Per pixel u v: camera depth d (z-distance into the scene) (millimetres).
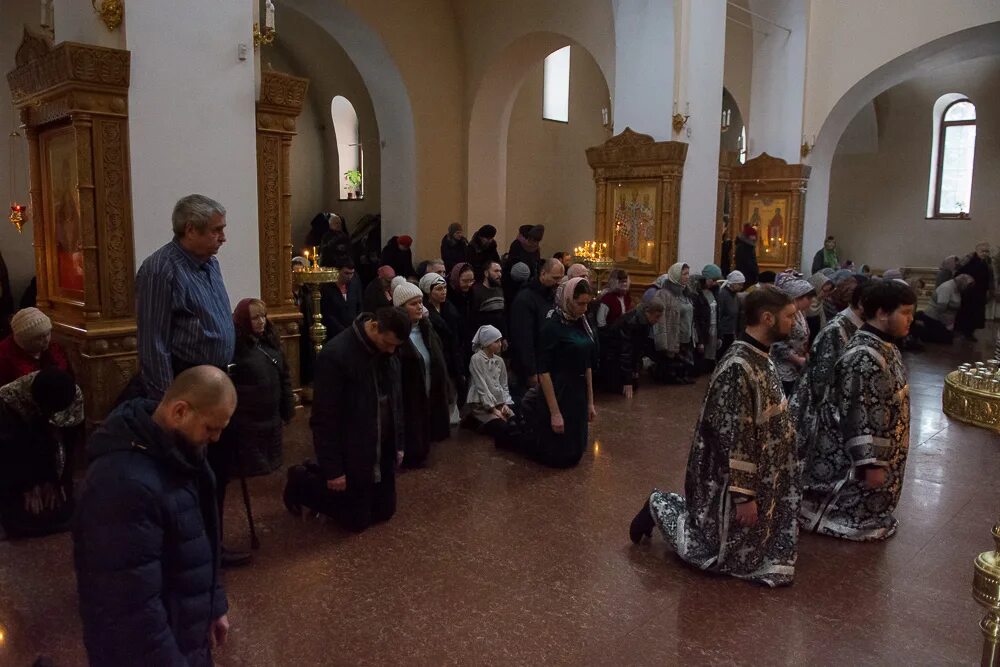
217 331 3260
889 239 17969
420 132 11547
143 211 5395
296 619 3215
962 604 3463
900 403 3850
